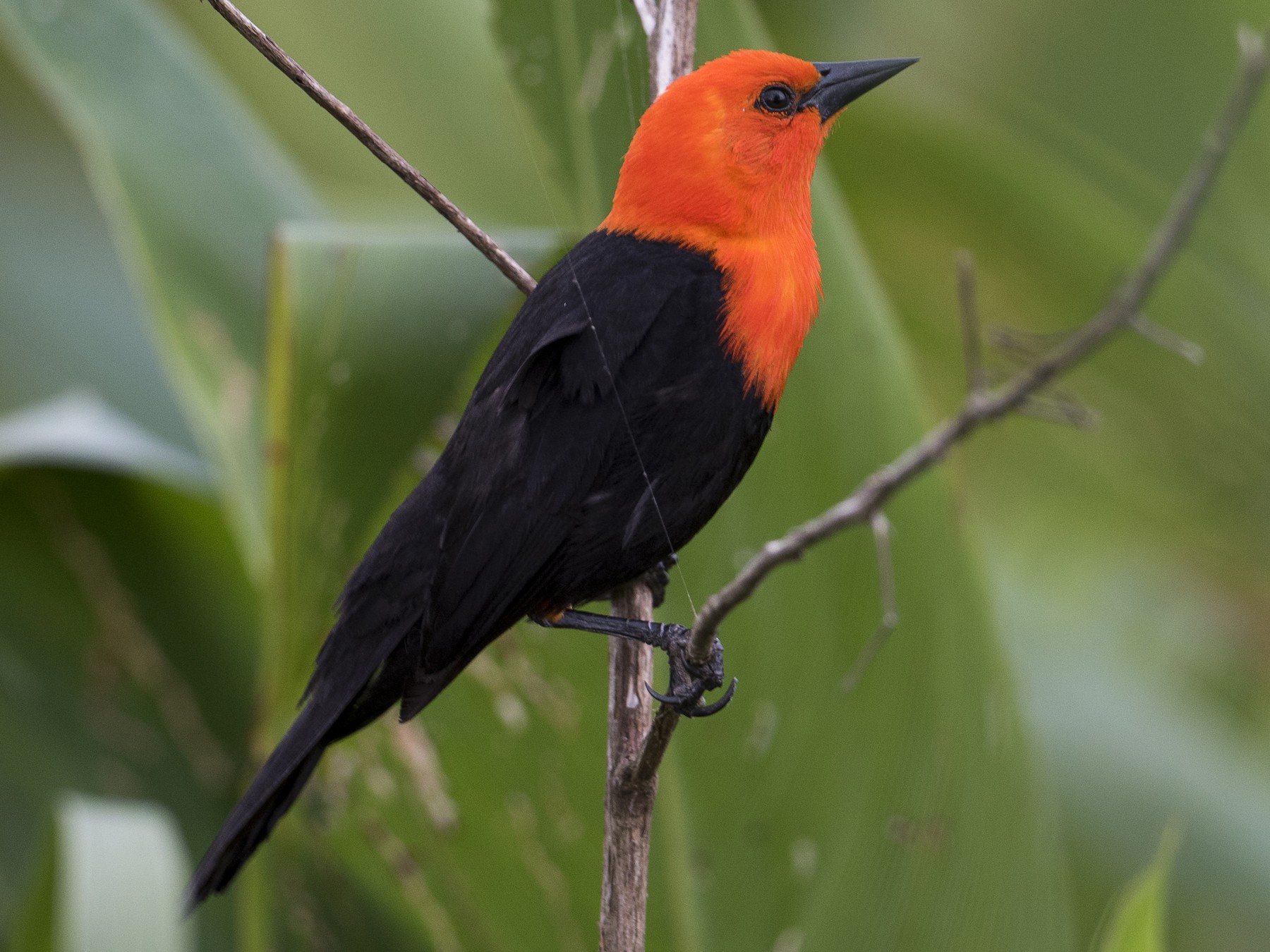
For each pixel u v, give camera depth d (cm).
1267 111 1335
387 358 778
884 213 1351
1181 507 1454
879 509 602
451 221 673
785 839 845
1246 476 1417
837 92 737
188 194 1032
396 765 847
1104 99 1339
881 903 852
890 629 817
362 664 702
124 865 911
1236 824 1344
